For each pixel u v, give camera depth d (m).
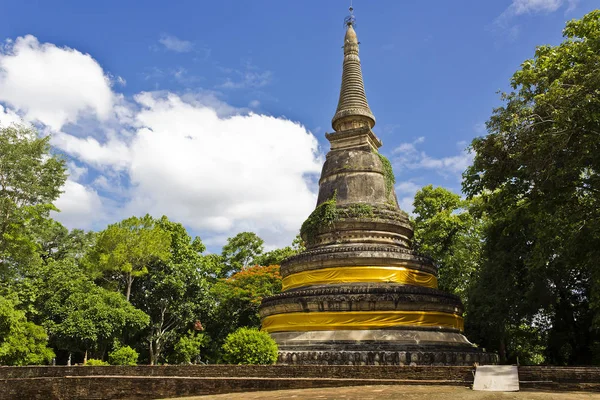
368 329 24.11
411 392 15.42
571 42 23.86
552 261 28.50
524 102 23.06
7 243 33.75
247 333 22.11
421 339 23.81
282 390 18.02
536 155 21.14
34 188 34.84
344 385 18.19
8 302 30.12
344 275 26.69
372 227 29.05
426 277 28.05
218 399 15.69
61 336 35.69
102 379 19.11
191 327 48.62
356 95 34.38
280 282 48.09
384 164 31.89
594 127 20.05
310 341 24.31
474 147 23.83
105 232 43.47
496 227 33.00
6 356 29.55
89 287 39.47
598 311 24.77
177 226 48.88
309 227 30.12
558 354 34.19
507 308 32.19
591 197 23.36
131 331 39.28
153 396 18.73
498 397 13.86
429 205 48.84
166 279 44.09
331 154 32.81
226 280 50.62
